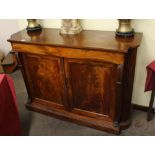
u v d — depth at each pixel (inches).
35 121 83.2
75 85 72.2
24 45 71.5
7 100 63.3
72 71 69.4
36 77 79.6
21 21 88.0
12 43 73.7
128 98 71.1
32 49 70.9
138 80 79.4
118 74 60.7
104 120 75.0
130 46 58.6
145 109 83.8
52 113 83.1
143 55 73.8
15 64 118.9
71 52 64.4
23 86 107.5
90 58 62.5
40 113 87.2
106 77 65.1
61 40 67.6
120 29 65.7
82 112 77.7
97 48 58.9
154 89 71.7
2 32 123.4
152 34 68.8
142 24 68.1
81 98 74.2
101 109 73.2
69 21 71.8
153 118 80.4
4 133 62.3
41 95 84.0
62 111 81.8
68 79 71.6
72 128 78.4
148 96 80.9
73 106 78.1
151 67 67.6
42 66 74.7
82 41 65.3
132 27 69.7
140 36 65.8
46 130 78.2
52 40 68.2
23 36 74.4
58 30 78.6
